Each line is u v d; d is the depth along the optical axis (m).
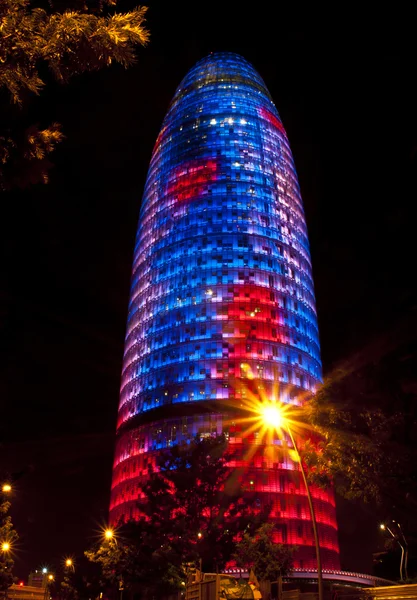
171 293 138.50
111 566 65.19
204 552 48.16
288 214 153.00
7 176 9.71
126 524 57.22
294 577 98.75
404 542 39.16
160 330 135.62
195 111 169.50
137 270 154.88
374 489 31.50
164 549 49.56
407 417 29.97
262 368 125.50
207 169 153.62
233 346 127.44
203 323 130.88
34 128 9.38
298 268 146.25
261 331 130.25
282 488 111.38
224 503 52.66
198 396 122.56
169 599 52.00
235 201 147.38
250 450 114.19
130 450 126.56
